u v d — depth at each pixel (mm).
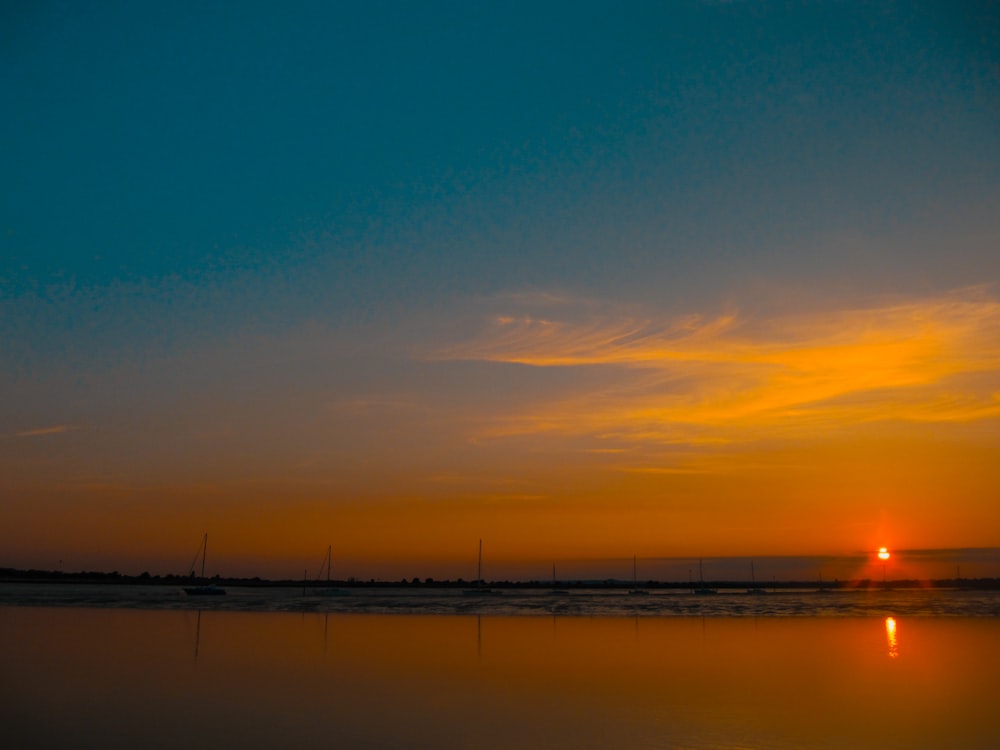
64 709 22125
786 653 37219
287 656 34844
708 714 21828
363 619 62219
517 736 19156
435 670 30469
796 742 18734
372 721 20719
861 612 76875
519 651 37625
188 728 19828
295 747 18047
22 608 74000
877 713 22078
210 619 60281
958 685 27266
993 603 99000
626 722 20734
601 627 54594
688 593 175250
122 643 40156
